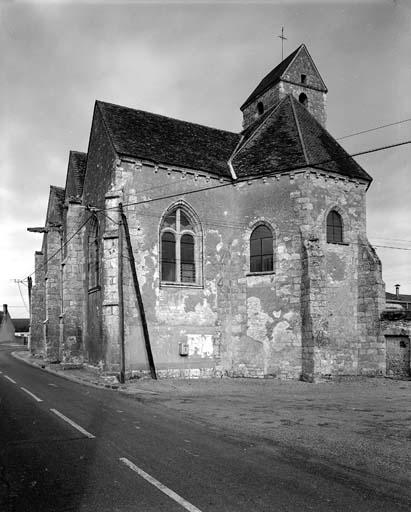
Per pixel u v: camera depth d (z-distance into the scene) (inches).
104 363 770.8
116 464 277.3
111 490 233.3
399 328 782.5
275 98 1086.4
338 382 744.3
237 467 273.0
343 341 810.2
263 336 822.5
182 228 856.3
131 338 765.9
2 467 272.7
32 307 1572.3
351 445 328.5
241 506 212.7
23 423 399.9
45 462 281.9
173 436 352.5
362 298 830.5
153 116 963.3
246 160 913.5
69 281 1017.5
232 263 876.0
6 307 3548.2
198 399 563.5
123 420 416.5
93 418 424.5
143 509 209.2
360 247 847.7
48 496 225.5
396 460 290.2
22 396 573.3
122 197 788.0
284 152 871.7
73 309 1010.1
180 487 237.6
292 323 796.0
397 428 390.9
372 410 487.5
